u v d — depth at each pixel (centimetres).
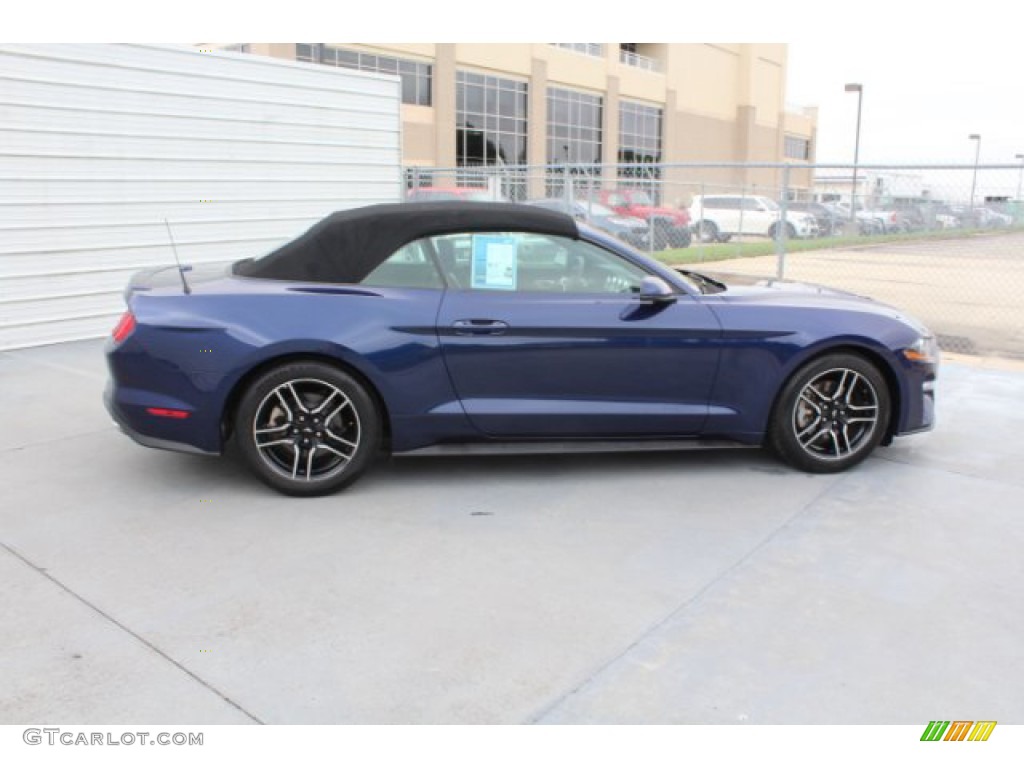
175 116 873
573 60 3984
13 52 738
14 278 764
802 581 339
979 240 1147
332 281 426
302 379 412
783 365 445
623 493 434
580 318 425
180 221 890
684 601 322
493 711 255
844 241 1520
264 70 954
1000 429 550
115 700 258
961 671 278
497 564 352
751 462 484
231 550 362
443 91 3309
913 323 472
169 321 405
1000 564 356
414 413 423
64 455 483
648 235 1859
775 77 5744
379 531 384
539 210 445
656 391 439
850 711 257
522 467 473
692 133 4997
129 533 379
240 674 272
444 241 431
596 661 281
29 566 345
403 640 293
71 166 792
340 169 1062
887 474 465
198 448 416
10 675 269
